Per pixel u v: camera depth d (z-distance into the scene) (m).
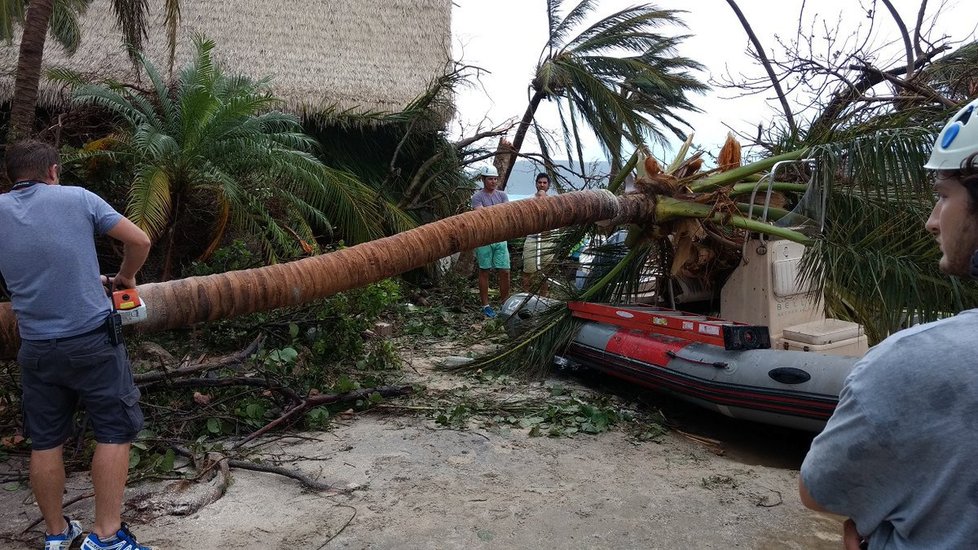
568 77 14.81
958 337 1.17
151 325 4.05
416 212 12.84
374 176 12.61
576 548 3.53
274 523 3.73
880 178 5.14
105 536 3.22
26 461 4.43
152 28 12.30
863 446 1.23
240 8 12.67
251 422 5.08
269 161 8.20
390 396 5.98
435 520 3.79
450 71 12.90
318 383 6.04
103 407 3.22
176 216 7.98
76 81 9.17
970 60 7.56
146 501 3.89
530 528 3.73
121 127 9.61
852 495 1.29
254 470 4.41
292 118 8.70
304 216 9.80
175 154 7.72
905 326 5.07
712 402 5.42
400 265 5.00
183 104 7.79
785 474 4.59
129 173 8.52
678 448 5.14
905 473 1.20
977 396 1.12
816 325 5.77
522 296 8.49
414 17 13.57
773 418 5.09
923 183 5.02
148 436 4.64
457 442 5.00
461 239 5.26
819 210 5.47
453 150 13.19
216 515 3.81
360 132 12.62
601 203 5.95
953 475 1.14
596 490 4.23
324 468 4.47
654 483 4.36
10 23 8.48
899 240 5.17
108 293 3.47
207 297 4.21
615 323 6.58
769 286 5.68
